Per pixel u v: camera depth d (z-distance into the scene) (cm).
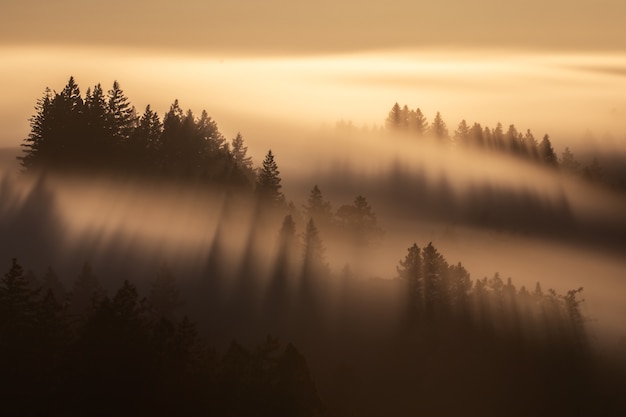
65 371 13088
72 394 12700
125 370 13275
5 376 12612
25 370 12781
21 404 12169
